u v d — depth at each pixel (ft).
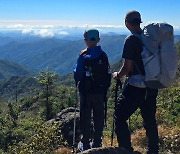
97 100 10.77
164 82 8.87
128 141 9.75
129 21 9.41
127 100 9.48
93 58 10.47
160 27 8.87
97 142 11.21
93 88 10.58
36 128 20.29
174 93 27.86
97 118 11.02
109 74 10.78
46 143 16.79
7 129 48.62
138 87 9.26
